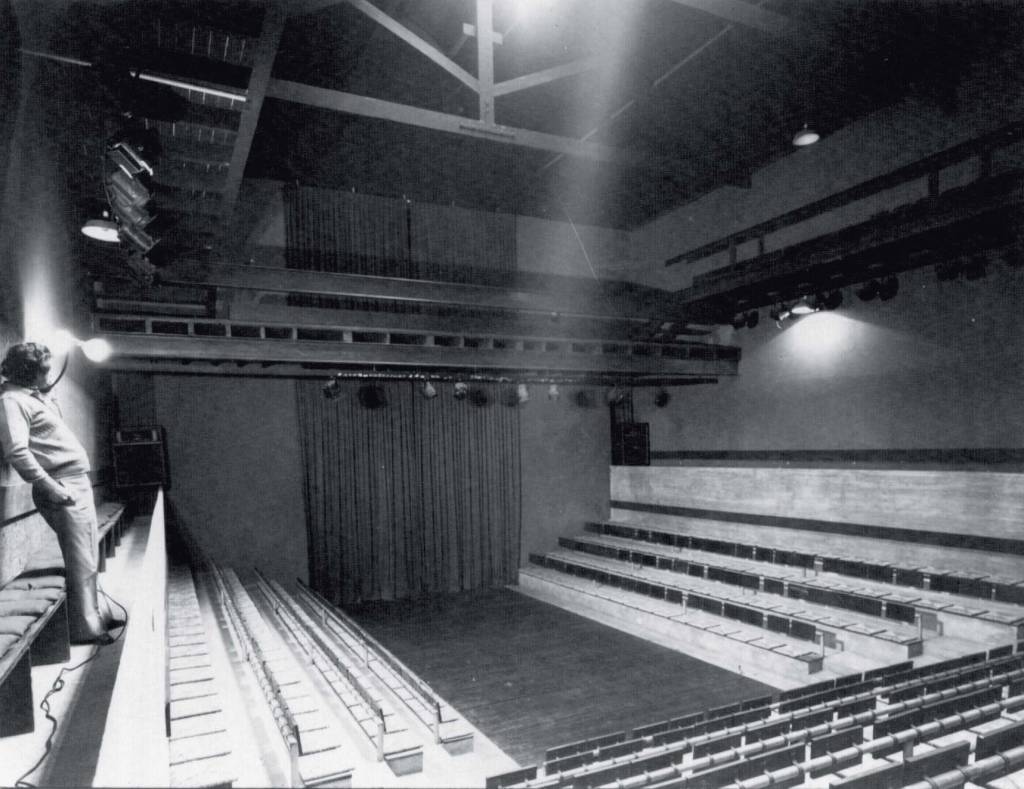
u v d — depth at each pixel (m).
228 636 5.52
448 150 9.32
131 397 9.48
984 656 5.10
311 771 3.47
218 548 9.91
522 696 6.46
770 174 9.87
